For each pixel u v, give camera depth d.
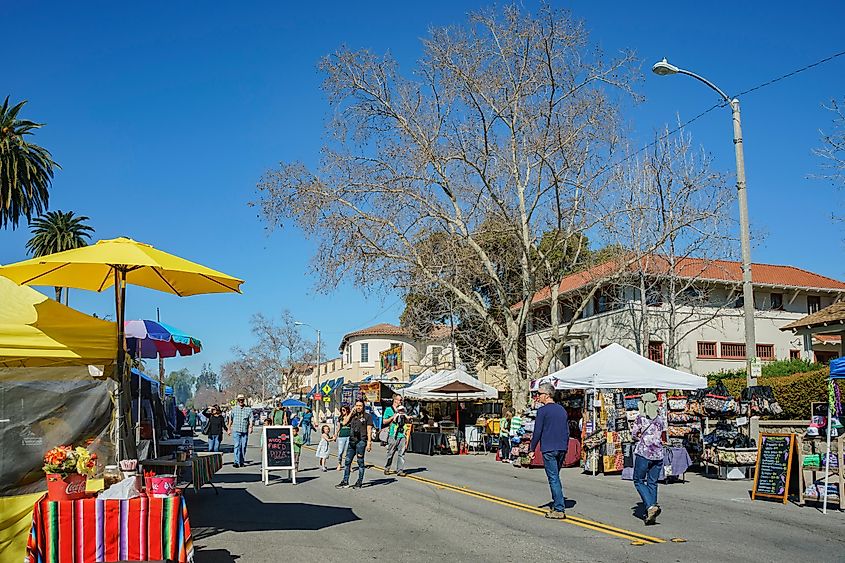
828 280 45.03
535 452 21.52
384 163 29.50
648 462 11.15
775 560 8.73
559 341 31.86
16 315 8.70
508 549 9.45
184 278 11.69
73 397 8.58
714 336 39.53
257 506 13.52
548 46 27.34
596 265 34.97
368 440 17.56
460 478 18.66
